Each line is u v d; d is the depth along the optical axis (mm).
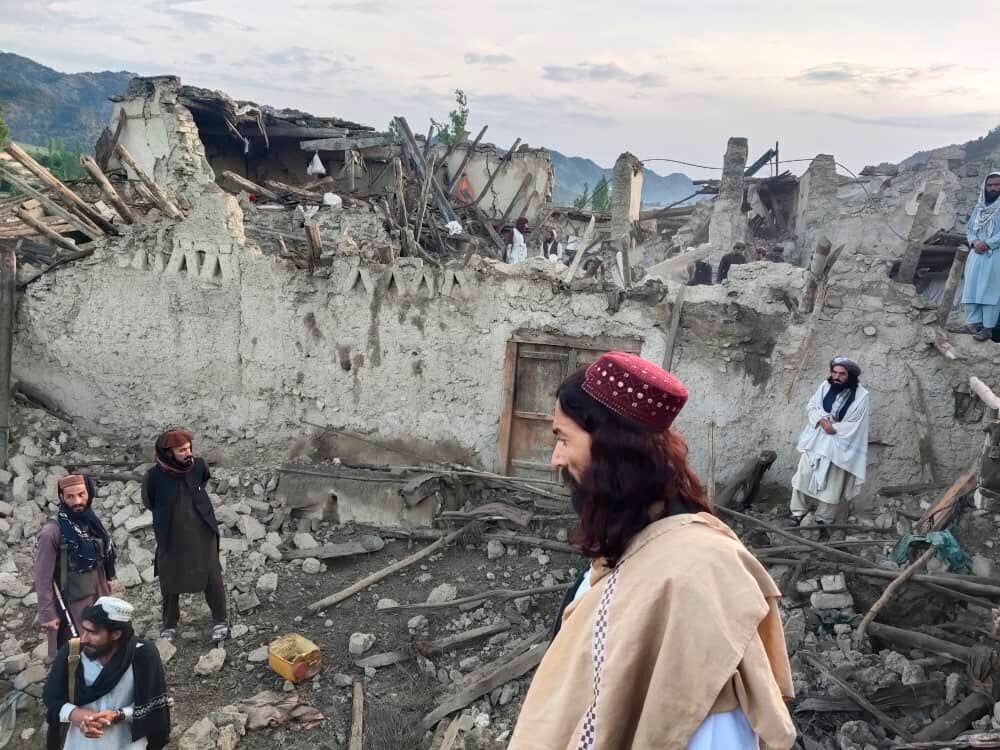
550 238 18359
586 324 8297
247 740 5543
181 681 6184
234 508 8461
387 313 8727
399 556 8008
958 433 7719
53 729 4203
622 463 1348
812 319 7824
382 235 14547
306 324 8898
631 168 20250
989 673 5289
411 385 8812
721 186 19953
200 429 9344
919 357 7707
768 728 1163
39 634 6711
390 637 6746
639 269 12047
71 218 9117
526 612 6949
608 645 1278
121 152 8852
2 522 7867
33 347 9461
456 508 8461
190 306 9086
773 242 21531
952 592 5977
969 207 20500
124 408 9414
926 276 13742
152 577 7504
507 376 8562
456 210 19188
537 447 8672
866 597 6379
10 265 9148
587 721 1261
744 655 1187
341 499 8492
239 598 7172
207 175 9445
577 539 1418
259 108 17703
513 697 5879
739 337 7969
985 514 6590
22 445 8883
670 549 1295
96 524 5543
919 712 5316
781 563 6793
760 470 7887
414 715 5762
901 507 7492
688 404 8203
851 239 19969
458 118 28703
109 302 9242
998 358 7508
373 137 18469
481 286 8469
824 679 5582
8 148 8594
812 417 7277
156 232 9023
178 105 9633
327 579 7660
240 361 9117
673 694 1183
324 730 5672
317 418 9102
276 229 14312
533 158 20625
